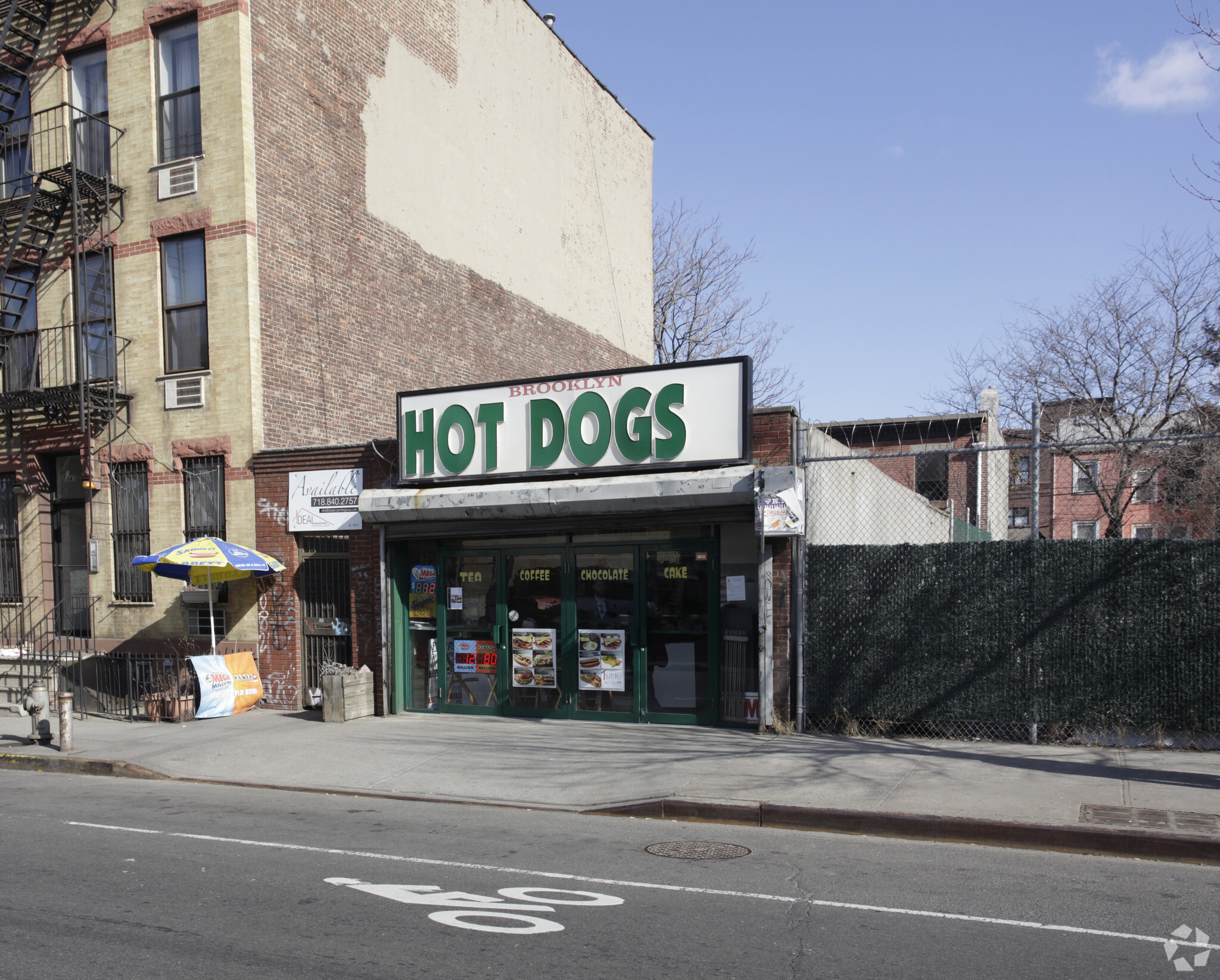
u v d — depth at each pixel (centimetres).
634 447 1177
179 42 1555
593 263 2666
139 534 1559
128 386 1565
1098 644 1020
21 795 968
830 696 1119
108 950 517
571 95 2569
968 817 754
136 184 1564
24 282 1641
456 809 888
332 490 1395
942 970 485
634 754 1030
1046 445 1018
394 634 1350
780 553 1128
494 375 2156
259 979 476
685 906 589
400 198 1852
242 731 1252
